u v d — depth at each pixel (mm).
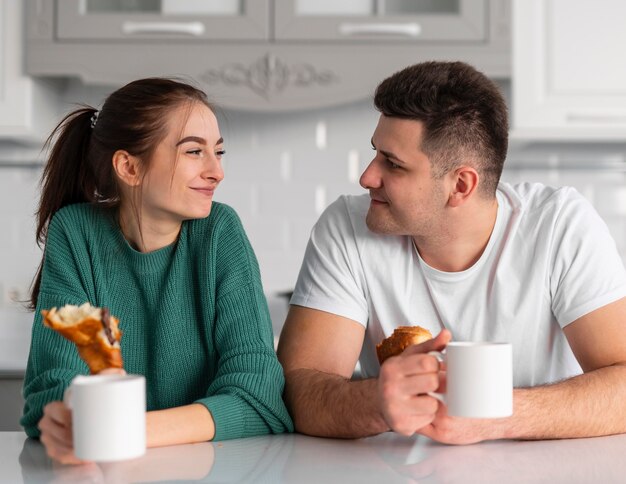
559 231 1604
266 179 3297
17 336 3145
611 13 2945
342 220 1695
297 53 2850
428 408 1180
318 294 1637
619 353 1533
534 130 2959
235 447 1254
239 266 1496
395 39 2855
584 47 2947
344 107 3295
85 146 1570
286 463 1142
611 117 2949
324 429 1341
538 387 1358
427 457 1183
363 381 1356
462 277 1617
